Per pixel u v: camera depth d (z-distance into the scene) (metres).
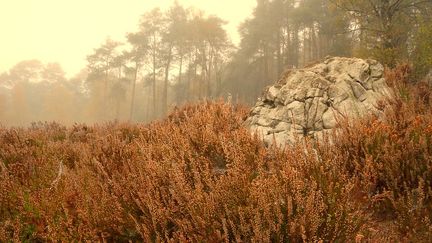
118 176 3.54
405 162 3.22
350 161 3.45
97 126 6.79
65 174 3.57
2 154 4.61
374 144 3.59
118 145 4.51
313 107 5.58
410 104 4.88
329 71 6.20
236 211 2.52
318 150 3.50
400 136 3.84
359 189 3.23
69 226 2.82
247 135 3.98
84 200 2.99
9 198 3.17
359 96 5.70
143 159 3.68
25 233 2.88
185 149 3.66
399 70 6.61
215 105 5.90
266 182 2.66
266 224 2.39
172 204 2.73
